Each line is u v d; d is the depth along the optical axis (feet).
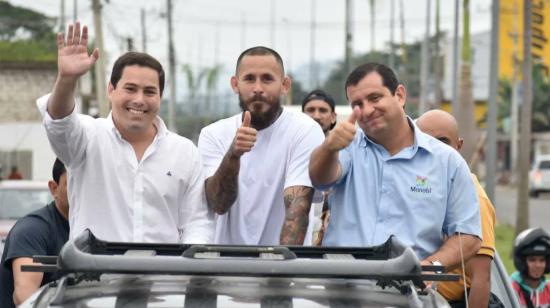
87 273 14.21
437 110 25.75
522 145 100.99
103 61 104.68
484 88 320.91
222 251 14.97
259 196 23.57
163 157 21.42
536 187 206.08
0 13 205.05
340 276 14.17
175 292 14.29
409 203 20.75
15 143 145.38
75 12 120.88
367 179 21.07
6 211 55.98
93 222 21.16
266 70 23.24
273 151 23.57
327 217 23.52
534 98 294.87
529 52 100.27
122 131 21.25
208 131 24.56
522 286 33.96
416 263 14.26
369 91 20.65
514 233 101.91
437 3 185.78
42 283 22.09
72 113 20.49
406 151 21.02
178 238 21.77
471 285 23.09
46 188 57.93
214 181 21.68
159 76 21.34
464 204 21.07
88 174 21.16
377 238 20.68
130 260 14.17
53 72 158.40
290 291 14.46
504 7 199.93
